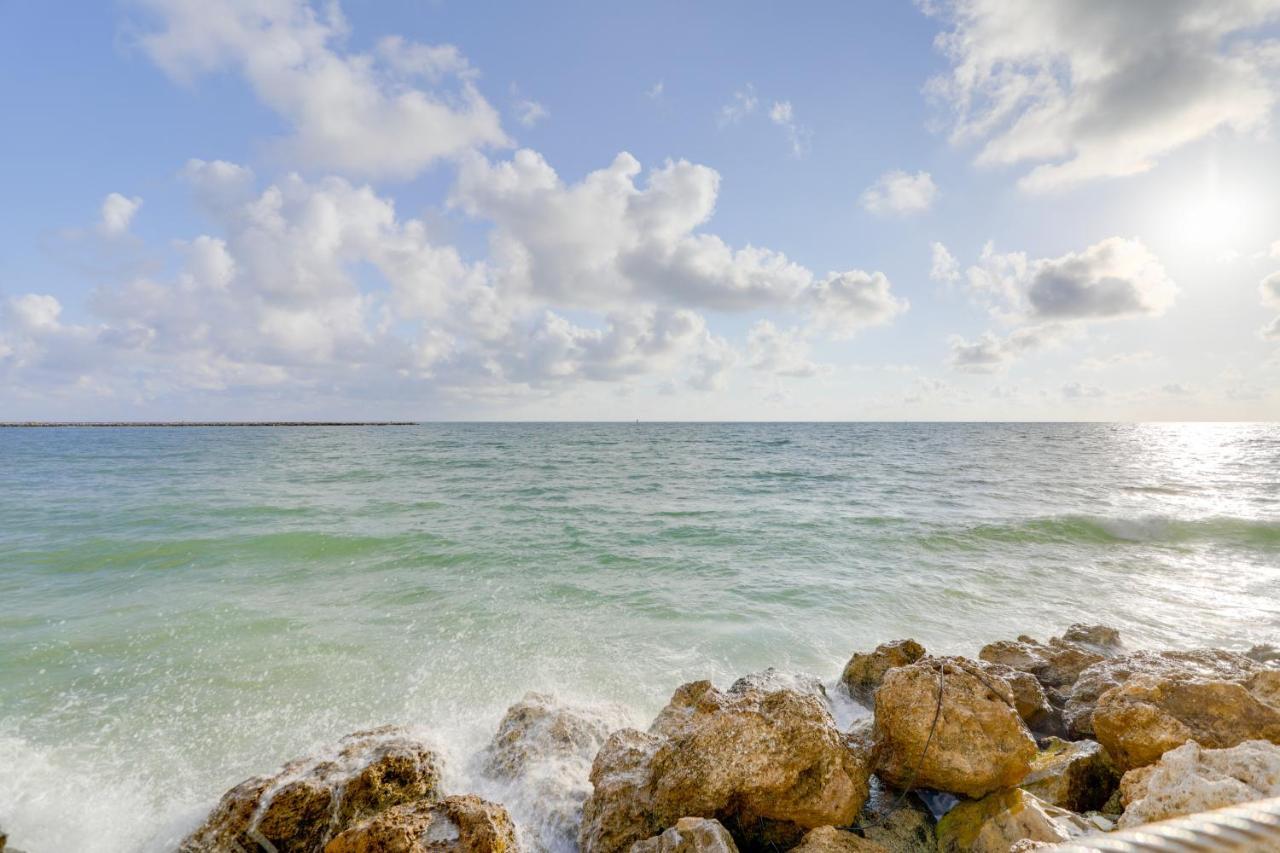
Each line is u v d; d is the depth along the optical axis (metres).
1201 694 5.97
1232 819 1.12
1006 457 50.84
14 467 38.28
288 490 27.48
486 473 36.78
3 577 13.37
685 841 4.46
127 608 11.25
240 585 12.85
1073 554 17.12
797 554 16.56
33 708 7.68
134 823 5.70
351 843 4.50
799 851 4.77
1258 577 14.98
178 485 29.03
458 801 4.92
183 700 7.95
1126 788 5.46
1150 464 44.78
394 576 13.77
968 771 5.14
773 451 58.53
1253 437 92.75
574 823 5.48
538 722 6.91
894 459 48.41
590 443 73.88
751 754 5.11
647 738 6.06
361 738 6.19
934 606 12.46
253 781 5.42
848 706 7.86
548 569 14.70
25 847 5.38
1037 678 8.67
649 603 12.30
